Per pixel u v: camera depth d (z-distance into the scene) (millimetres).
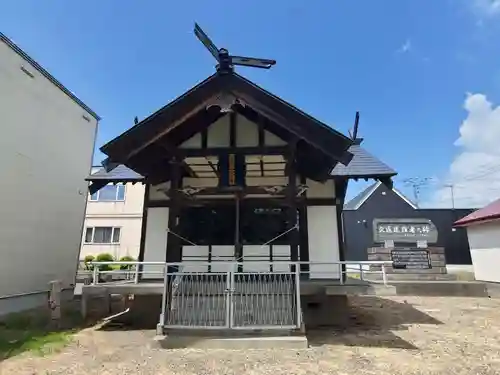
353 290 6297
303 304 7301
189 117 6238
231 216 7953
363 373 4297
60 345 5668
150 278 7938
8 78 9445
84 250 19250
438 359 4910
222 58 6121
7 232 9375
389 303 10805
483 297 12383
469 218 14719
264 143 7160
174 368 4492
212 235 7891
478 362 4785
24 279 9984
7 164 9398
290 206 6660
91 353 5238
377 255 15070
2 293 9156
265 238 7777
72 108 12531
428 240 18922
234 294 5945
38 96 10695
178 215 7188
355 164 8305
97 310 9219
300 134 6117
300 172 8016
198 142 7238
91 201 19875
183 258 7781
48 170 11156
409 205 22875
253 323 5816
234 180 6781
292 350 5273
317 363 4656
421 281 13469
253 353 5109
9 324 7434
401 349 5422
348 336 6297
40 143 10789
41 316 8516
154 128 6270
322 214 7898
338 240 7730
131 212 19719
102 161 6438
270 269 7543
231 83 6207
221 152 6906
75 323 7578
